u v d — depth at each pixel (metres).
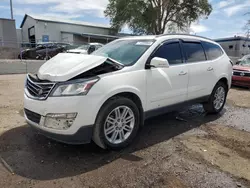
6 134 3.80
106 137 3.22
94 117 3.02
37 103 3.02
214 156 3.30
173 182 2.66
